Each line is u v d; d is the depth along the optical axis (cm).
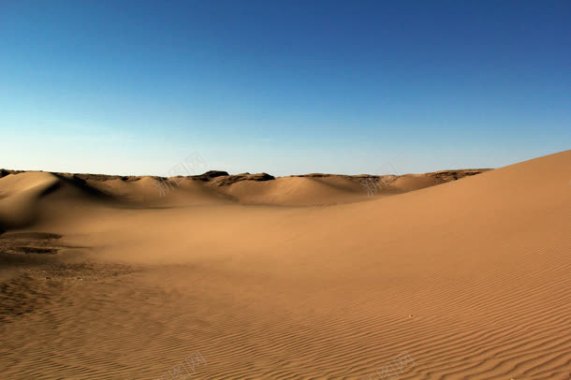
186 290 1520
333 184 11375
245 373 607
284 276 1600
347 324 852
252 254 2241
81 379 630
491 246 1266
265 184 11281
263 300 1227
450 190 2302
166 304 1278
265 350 731
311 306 1070
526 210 1515
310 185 10581
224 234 3084
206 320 1032
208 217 4003
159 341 857
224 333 887
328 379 546
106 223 4584
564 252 1015
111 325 1024
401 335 718
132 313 1160
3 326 1023
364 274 1373
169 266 2239
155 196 8406
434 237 1598
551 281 852
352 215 2553
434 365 550
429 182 13175
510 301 798
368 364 589
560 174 1820
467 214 1752
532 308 729
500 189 1931
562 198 1487
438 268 1213
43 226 4856
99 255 2922
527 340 589
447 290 979
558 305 712
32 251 3033
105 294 1466
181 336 888
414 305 914
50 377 649
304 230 2516
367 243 1834
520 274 956
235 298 1305
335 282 1341
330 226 2417
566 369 479
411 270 1273
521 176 2020
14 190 6844
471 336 650
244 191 10656
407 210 2205
